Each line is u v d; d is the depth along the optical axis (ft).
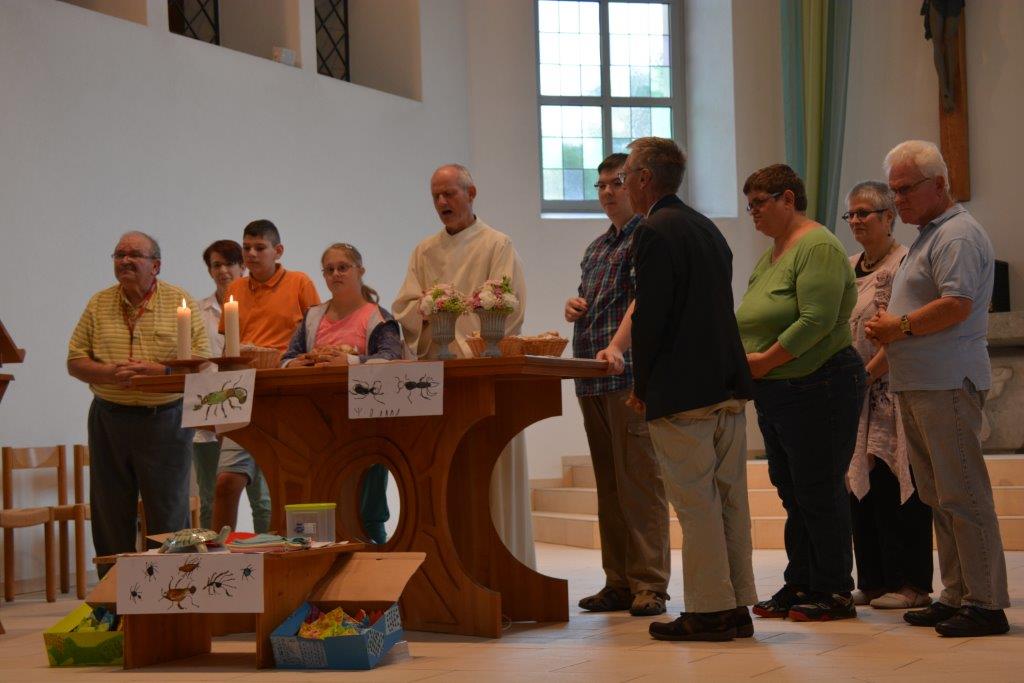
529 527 15.38
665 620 13.62
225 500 17.62
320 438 13.37
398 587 11.39
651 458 14.43
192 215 24.59
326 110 27.78
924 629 12.30
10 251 21.17
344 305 15.20
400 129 29.55
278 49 27.07
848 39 31.68
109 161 23.04
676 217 11.94
